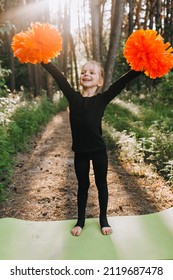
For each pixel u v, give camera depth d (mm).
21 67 18297
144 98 15070
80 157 3244
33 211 4266
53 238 3365
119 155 6578
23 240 3340
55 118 13594
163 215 3811
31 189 5043
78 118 3094
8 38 13914
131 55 2697
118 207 4297
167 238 3326
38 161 6656
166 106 12398
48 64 3078
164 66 2660
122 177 5414
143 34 2656
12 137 6934
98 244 3227
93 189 5020
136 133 7168
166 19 19062
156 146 5973
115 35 10367
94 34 10977
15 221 3729
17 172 5828
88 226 3582
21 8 14430
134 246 3184
